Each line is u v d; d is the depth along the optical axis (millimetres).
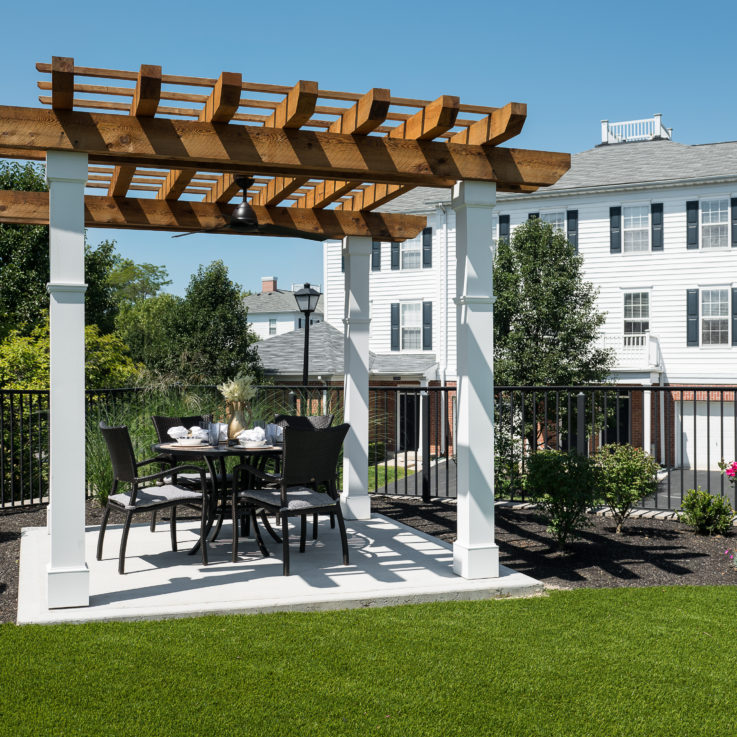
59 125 4078
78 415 4258
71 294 4234
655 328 20000
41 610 4145
